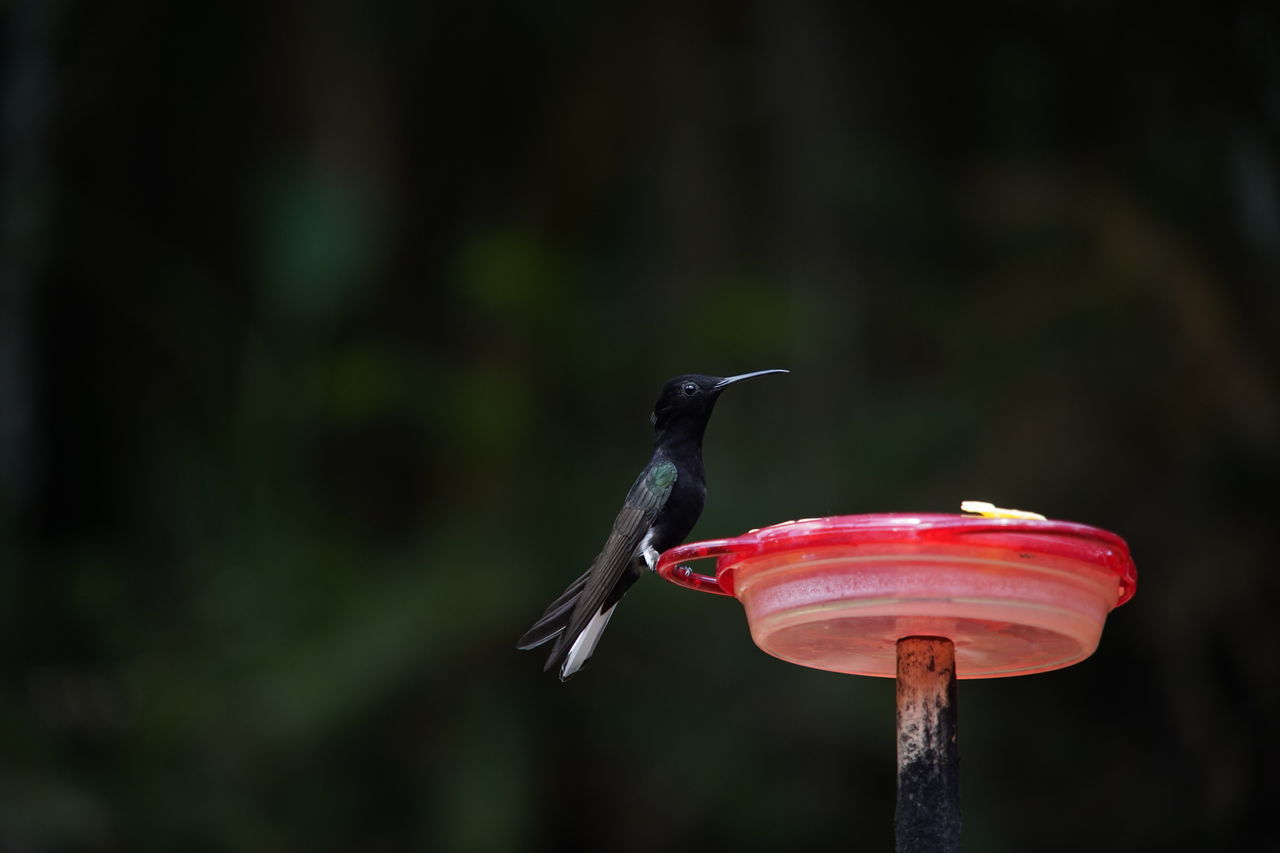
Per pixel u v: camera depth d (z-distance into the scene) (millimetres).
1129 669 15164
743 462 15078
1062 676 15234
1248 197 15531
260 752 14703
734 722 14547
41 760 14219
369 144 17609
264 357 17359
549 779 14875
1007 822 14578
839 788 14594
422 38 18219
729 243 16609
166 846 14258
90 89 18078
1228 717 14117
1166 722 14797
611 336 16781
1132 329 14445
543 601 14922
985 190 15664
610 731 14625
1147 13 15914
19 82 17422
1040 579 3631
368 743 14852
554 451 16172
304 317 17172
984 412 14773
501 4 17938
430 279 18031
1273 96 15648
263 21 18281
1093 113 16594
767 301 15766
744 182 16828
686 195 16719
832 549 3693
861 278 16172
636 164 17375
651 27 17453
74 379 18797
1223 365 14078
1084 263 14844
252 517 16547
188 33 18547
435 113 18469
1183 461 14305
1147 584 14289
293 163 17797
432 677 14742
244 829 14352
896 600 3623
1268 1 15453
